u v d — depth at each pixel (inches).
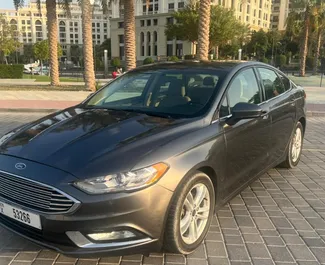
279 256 121.2
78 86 883.4
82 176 97.7
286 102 186.7
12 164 107.7
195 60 176.6
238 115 132.9
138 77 168.1
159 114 136.8
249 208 159.6
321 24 1620.3
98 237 98.6
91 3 749.9
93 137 114.3
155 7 3523.6
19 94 662.5
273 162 179.5
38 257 119.2
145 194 99.6
